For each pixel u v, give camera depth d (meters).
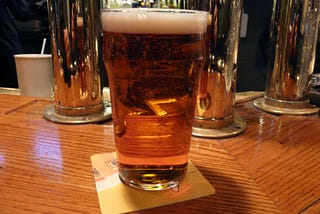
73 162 0.32
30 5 1.24
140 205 0.25
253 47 1.14
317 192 0.27
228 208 0.25
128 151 0.27
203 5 0.36
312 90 0.55
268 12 1.10
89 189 0.27
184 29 0.24
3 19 1.12
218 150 0.36
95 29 0.43
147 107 0.25
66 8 0.40
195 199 0.26
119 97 0.26
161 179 0.27
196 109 0.40
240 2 0.38
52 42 0.42
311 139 0.39
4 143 0.36
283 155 0.34
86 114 0.44
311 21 0.45
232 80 0.40
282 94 0.49
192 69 0.26
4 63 1.16
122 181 0.28
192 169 0.31
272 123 0.44
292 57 0.47
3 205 0.25
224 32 0.37
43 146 0.36
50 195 0.26
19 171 0.30
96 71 0.44
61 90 0.43
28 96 0.56
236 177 0.30
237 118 0.45
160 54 0.24
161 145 0.26
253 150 0.36
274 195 0.27
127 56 0.25
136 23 0.24
